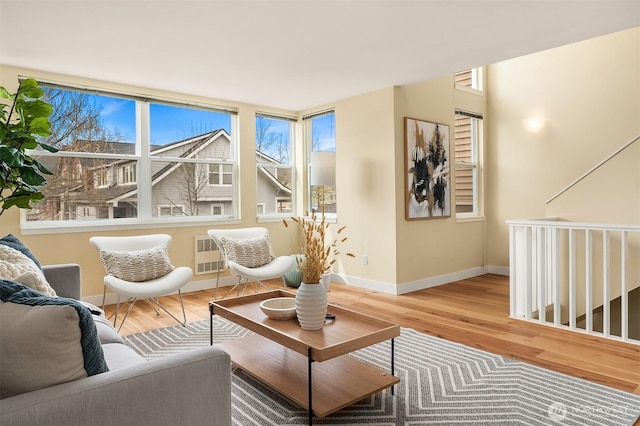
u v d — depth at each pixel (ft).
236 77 13.44
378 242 15.47
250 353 8.45
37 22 9.16
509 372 8.29
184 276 11.15
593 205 12.83
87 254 13.28
